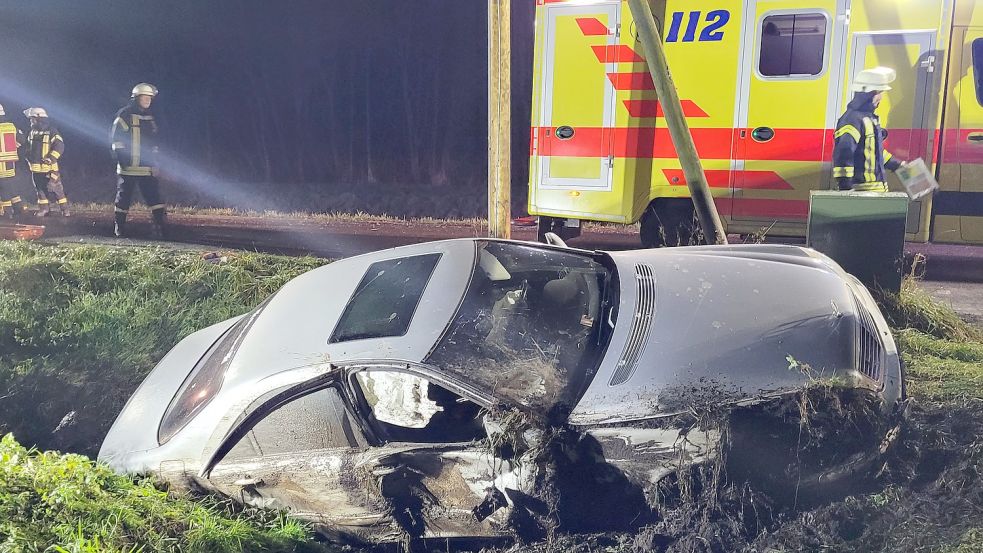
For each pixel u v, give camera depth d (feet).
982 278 25.18
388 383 12.25
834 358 11.50
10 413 18.15
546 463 11.05
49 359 20.53
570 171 27.20
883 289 19.06
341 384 11.94
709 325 12.12
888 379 12.07
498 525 11.51
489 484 11.34
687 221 26.23
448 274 13.71
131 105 36.65
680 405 11.02
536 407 11.28
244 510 12.31
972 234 24.21
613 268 14.39
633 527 11.25
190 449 12.21
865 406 11.40
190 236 38.42
